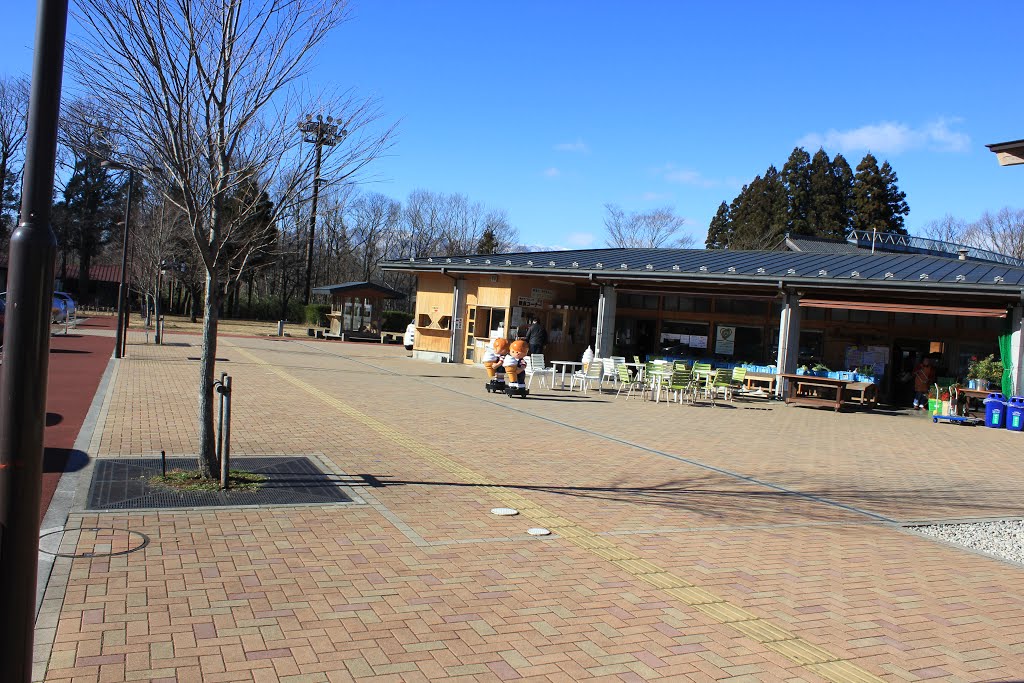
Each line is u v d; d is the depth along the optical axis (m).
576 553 6.43
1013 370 19.27
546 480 9.28
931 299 20.92
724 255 28.30
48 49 3.10
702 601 5.49
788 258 26.41
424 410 14.85
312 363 24.23
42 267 3.05
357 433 11.55
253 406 13.59
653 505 8.40
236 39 7.50
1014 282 19.39
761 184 61.62
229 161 7.75
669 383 20.14
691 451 12.34
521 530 7.02
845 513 8.72
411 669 4.14
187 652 4.17
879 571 6.54
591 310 30.00
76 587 4.96
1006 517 9.01
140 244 38.28
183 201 7.91
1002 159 6.70
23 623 2.99
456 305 29.08
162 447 9.50
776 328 26.02
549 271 25.38
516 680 4.10
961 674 4.53
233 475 8.16
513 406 16.83
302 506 7.25
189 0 7.08
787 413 19.52
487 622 4.86
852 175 59.84
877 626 5.23
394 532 6.65
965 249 35.91
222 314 60.44
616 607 5.27
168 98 7.10
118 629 4.40
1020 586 6.39
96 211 61.81
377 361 27.22
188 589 5.05
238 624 4.57
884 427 17.73
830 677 4.38
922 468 12.22
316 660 4.17
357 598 5.10
